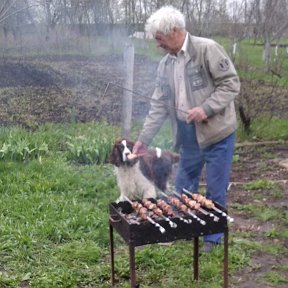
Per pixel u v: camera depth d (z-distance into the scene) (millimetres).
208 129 4465
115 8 17062
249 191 6617
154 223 3516
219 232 3715
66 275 4277
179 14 4324
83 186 6359
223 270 4262
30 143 7664
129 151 4820
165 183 5070
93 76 13602
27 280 4281
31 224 5176
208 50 4336
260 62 14211
